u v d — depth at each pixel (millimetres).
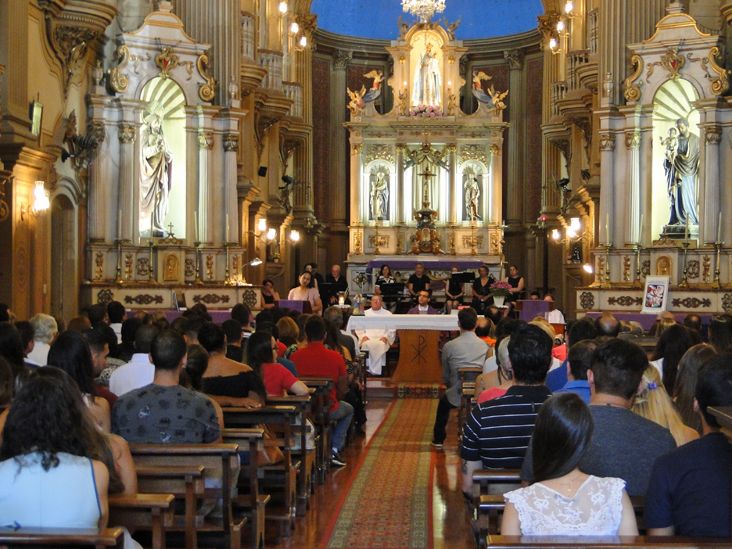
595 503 4039
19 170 15125
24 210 15391
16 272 15133
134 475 5262
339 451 11961
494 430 6348
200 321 9484
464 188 34156
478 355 12562
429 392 18734
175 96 20906
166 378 6660
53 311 18641
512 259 36406
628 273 20609
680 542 3715
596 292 20500
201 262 20953
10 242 14906
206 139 20938
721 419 3979
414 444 13477
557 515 4004
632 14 21141
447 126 33938
